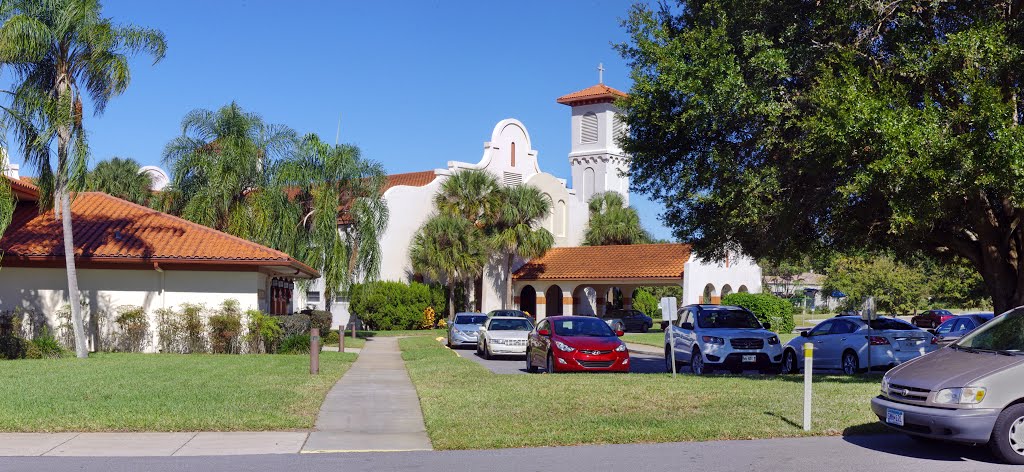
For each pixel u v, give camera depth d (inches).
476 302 2246.6
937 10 628.1
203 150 1310.3
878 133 555.2
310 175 1491.1
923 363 418.9
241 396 574.9
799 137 656.4
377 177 1605.6
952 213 661.9
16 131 879.7
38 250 1038.4
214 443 426.0
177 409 507.5
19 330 1025.5
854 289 2377.0
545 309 2293.3
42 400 540.1
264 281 1196.5
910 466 373.7
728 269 2070.6
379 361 1019.9
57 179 911.0
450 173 2199.8
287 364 869.2
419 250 2021.4
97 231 1106.1
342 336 1160.2
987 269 695.1
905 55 612.4
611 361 845.8
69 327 1043.3
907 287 2319.1
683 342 877.8
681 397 566.9
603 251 2183.8
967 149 539.2
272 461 384.2
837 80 597.3
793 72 655.8
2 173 889.5
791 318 2005.4
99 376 708.0
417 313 1982.0
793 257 811.4
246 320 1066.1
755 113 648.4
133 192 1859.0
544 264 2210.9
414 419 511.5
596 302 2329.0
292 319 1152.2
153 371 762.8
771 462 381.4
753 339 830.5
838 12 623.8
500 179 2367.1
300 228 1524.4
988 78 586.9
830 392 588.4
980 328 438.9
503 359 1171.9
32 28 850.1
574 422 470.6
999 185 546.3
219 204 1294.3
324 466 373.1
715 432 442.3
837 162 578.6
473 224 2086.6
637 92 746.2
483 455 399.9
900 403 401.4
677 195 769.6
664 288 3078.2
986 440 374.6
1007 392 375.6
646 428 450.9
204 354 1039.6
